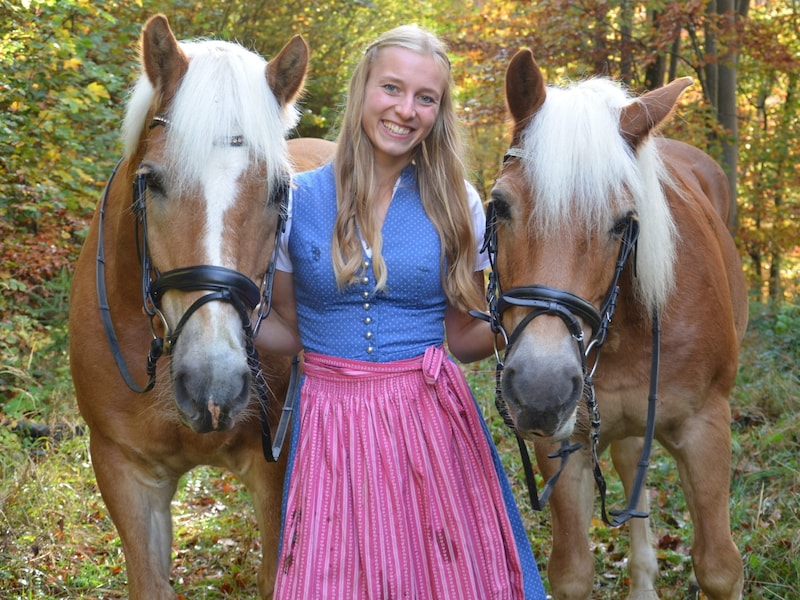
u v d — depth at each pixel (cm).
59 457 445
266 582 290
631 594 348
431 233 249
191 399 218
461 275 251
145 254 242
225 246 227
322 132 1175
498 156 970
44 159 597
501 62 830
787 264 1194
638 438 366
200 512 439
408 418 239
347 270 241
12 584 345
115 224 283
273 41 1119
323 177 256
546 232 235
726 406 303
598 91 262
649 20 844
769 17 1019
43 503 395
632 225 246
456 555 234
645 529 354
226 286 224
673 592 367
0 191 566
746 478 434
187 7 903
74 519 399
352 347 245
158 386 272
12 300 571
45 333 571
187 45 260
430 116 248
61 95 589
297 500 239
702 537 292
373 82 247
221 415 216
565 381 224
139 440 279
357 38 1184
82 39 625
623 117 258
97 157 664
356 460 235
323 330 249
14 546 366
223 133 230
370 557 229
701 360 291
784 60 830
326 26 1121
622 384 292
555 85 292
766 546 359
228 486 461
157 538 288
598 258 237
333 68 1159
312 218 251
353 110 250
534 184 238
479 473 243
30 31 578
